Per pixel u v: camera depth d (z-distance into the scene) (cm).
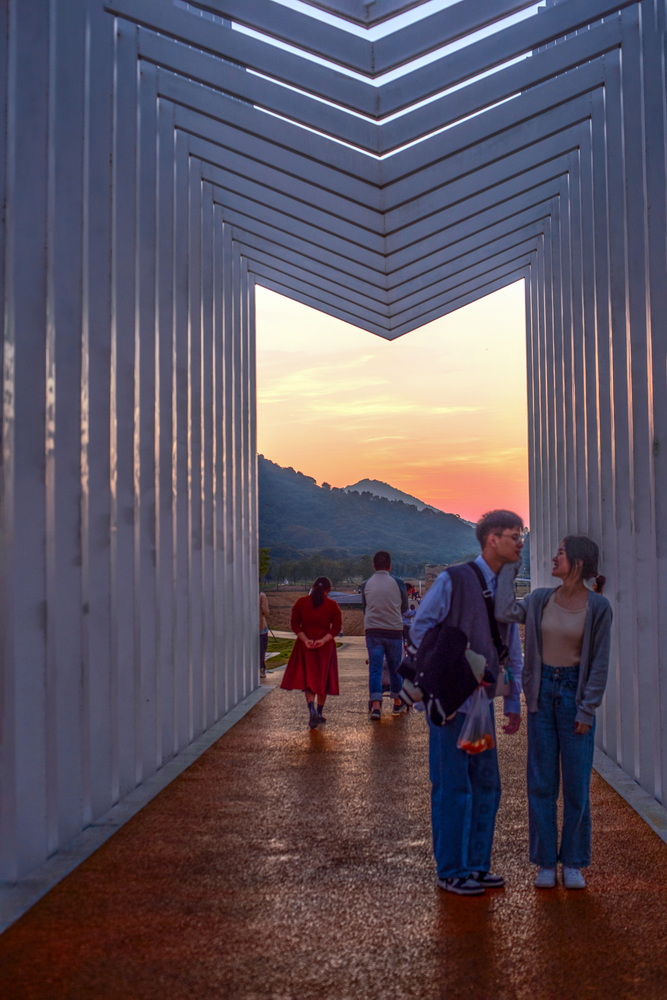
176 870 439
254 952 342
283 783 628
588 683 418
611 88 688
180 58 654
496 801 427
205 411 913
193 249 862
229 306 1054
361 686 1227
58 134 500
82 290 526
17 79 446
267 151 764
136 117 647
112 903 394
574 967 329
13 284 434
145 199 692
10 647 427
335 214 826
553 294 1002
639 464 627
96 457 555
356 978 319
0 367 434
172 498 746
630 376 637
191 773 665
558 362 990
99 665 548
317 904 393
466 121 686
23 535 442
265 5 611
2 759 423
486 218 955
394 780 633
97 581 551
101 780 546
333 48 614
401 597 929
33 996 304
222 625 965
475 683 404
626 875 432
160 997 304
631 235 636
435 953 342
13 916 378
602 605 421
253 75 661
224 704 962
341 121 660
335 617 857
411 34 608
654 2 595
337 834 502
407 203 768
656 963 331
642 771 618
